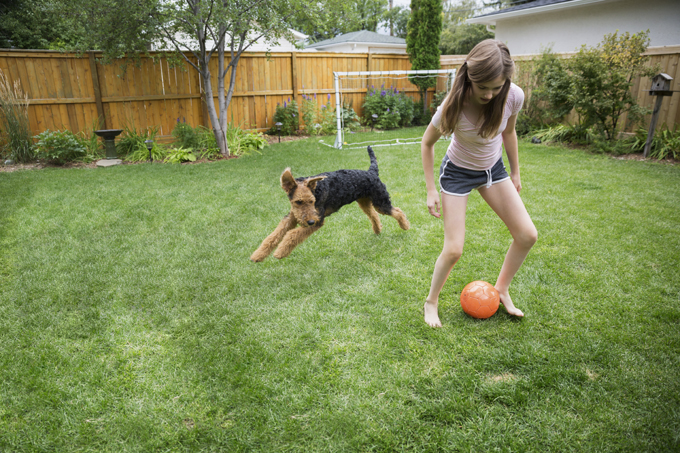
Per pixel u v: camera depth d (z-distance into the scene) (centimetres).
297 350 238
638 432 176
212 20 726
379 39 2228
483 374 216
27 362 228
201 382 213
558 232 397
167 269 338
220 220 446
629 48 757
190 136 847
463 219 239
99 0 679
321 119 1145
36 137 771
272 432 181
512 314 265
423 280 316
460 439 175
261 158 790
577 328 251
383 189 366
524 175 617
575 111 920
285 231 323
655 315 262
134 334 254
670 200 486
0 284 314
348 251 371
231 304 288
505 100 200
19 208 488
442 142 973
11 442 176
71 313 277
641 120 782
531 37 1182
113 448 174
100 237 404
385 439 176
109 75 861
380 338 247
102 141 874
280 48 1620
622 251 355
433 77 1259
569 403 193
